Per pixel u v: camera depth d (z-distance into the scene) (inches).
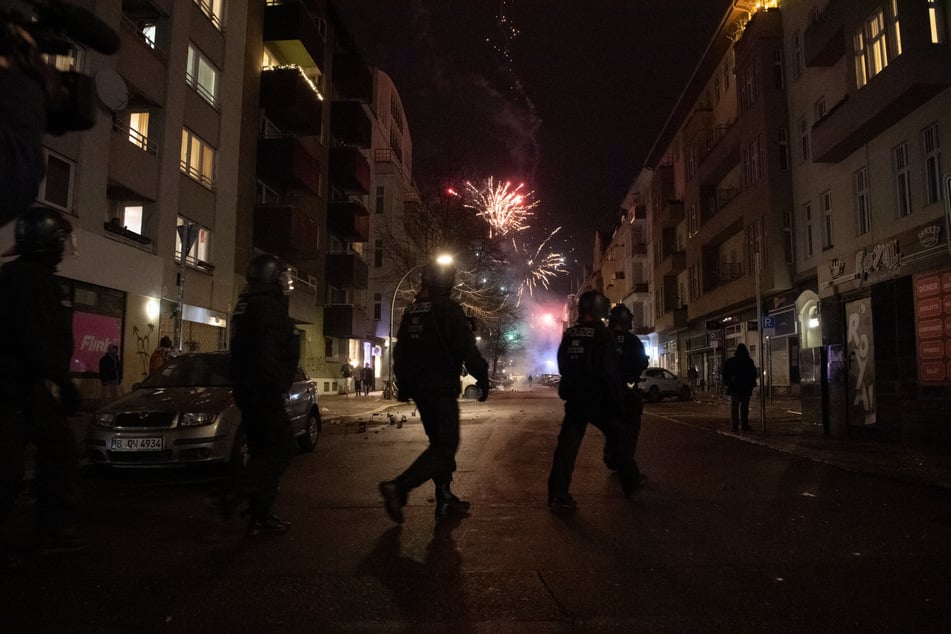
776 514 243.4
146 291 697.6
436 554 191.6
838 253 699.4
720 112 1364.4
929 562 183.0
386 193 1854.1
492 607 149.6
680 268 1630.2
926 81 515.8
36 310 169.5
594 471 345.4
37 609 148.8
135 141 693.3
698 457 404.2
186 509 259.9
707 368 1523.1
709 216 1397.6
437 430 222.4
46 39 69.8
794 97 969.5
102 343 632.4
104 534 218.1
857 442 471.8
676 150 1760.6
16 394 169.5
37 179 63.8
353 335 1299.2
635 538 208.8
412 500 269.6
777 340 1084.5
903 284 461.4
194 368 384.5
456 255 1349.7
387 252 1600.6
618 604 151.2
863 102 587.2
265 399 208.1
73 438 193.6
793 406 943.7
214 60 861.2
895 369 463.8
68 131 72.6
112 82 628.1
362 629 137.3
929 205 538.6
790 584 164.6
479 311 1359.5
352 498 275.3
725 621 140.7
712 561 184.1
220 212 869.8
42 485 188.7
